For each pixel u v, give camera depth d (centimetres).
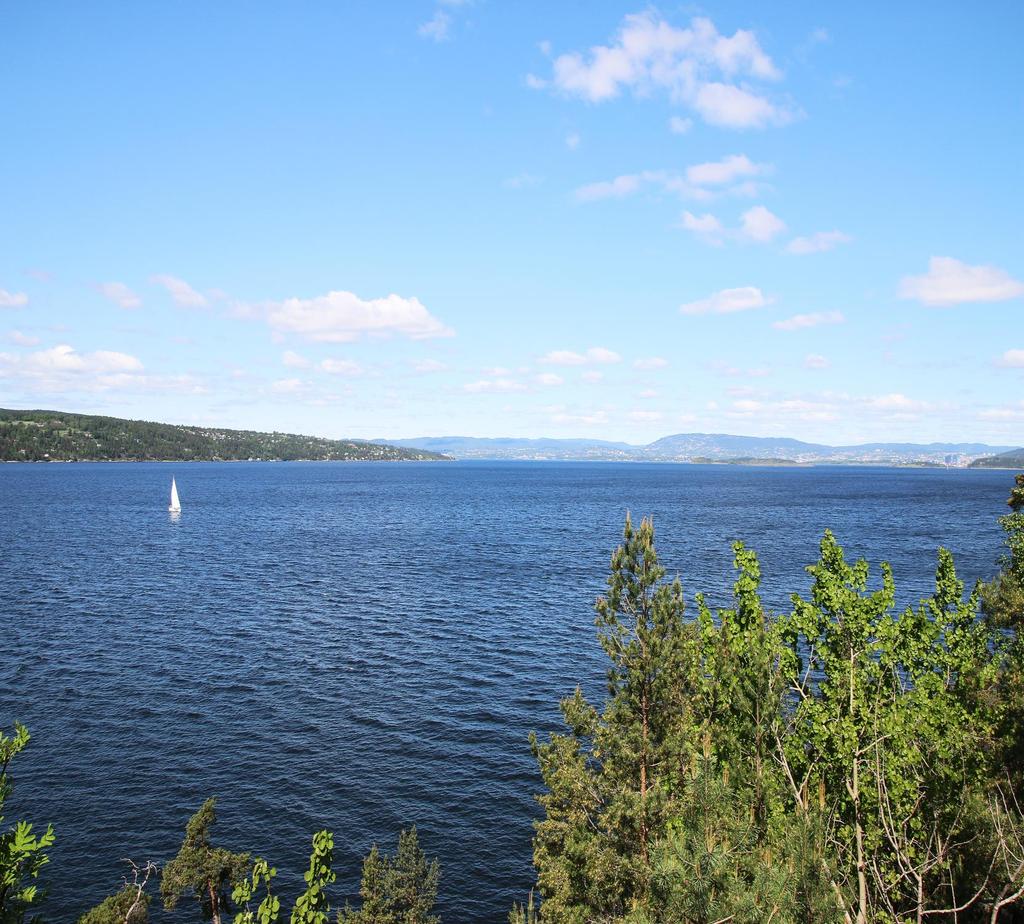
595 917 2102
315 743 4134
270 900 1966
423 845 3209
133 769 3800
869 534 13288
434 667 5450
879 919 1847
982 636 2403
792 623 2408
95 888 2881
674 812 1992
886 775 2058
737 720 2006
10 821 3294
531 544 12219
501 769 3875
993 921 1562
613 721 2352
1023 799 1925
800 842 1378
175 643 5978
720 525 15025
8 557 10044
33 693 4797
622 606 2398
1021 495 3659
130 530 13462
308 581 8706
